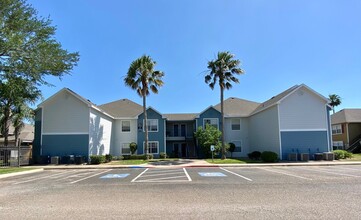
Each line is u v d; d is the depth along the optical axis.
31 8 21.70
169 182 12.40
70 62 23.86
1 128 28.42
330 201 7.79
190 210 7.01
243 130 35.06
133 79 29.52
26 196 9.46
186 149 37.12
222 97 28.47
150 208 7.31
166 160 28.16
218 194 9.19
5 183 13.28
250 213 6.59
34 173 18.48
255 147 32.75
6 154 23.86
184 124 37.66
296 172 16.12
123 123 34.19
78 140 27.09
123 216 6.54
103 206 7.64
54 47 22.44
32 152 27.28
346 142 39.94
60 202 8.29
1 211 7.21
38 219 6.38
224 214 6.55
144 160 28.42
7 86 23.02
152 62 29.89
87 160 26.70
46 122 27.44
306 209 6.88
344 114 41.62
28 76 23.09
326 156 25.47
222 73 28.09
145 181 12.94
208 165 21.64
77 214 6.78
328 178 13.01
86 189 10.80
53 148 27.06
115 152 33.59
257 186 10.80
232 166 21.39
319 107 27.28
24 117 27.91
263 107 30.39
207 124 32.59
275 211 6.74
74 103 27.56
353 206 7.14
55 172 19.02
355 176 13.70
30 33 21.72
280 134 26.70
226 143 31.80
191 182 12.27
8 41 19.56
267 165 21.61
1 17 19.88
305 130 26.86
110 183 12.48
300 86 27.19
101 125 30.06
